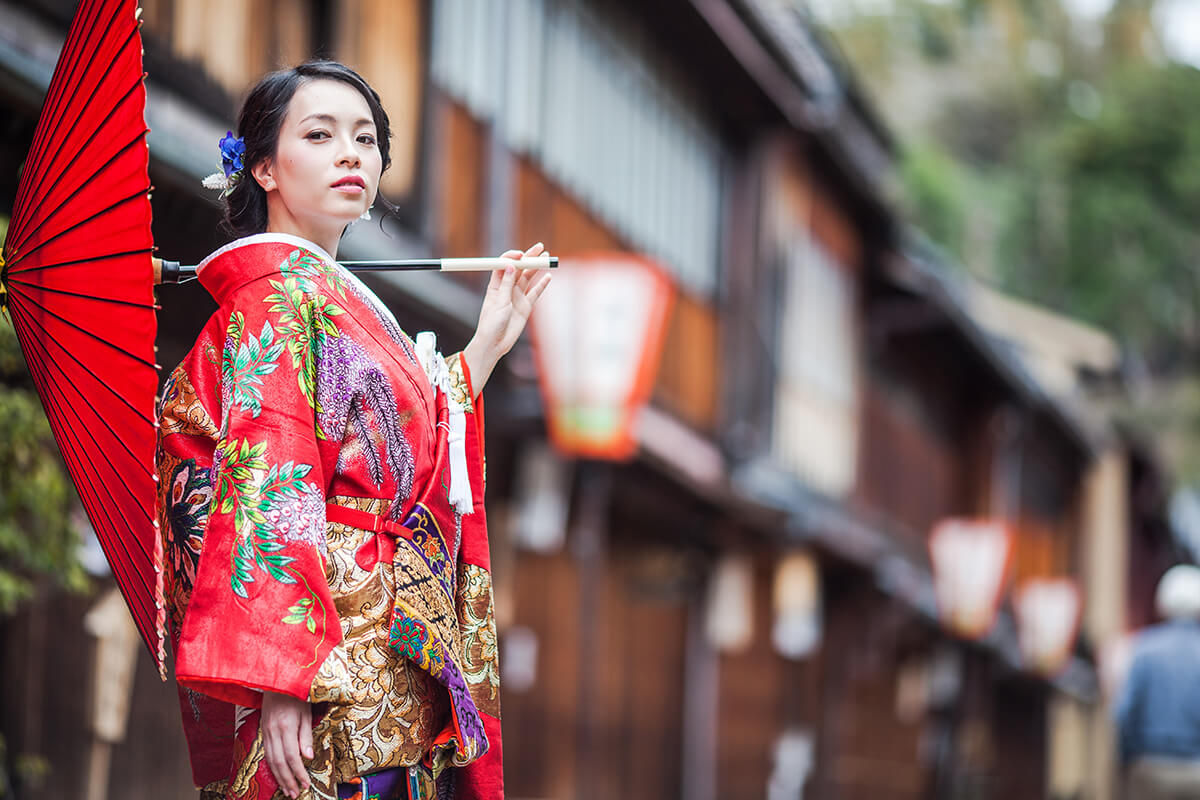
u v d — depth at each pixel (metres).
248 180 2.72
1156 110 32.28
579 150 11.12
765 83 13.04
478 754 2.66
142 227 2.35
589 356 8.82
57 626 6.14
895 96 37.72
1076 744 28.14
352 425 2.60
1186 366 33.56
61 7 5.73
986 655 22.05
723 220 13.95
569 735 11.97
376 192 2.88
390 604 2.57
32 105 5.15
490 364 2.92
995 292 31.78
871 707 20.42
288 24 7.67
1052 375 28.83
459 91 9.38
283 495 2.45
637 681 13.40
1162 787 9.04
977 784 23.12
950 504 21.78
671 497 12.05
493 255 9.67
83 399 2.50
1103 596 30.83
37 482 4.84
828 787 16.84
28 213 2.58
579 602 10.36
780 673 16.36
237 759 2.52
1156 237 31.94
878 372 18.41
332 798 2.50
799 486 15.02
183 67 6.79
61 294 2.49
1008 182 34.44
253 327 2.54
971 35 38.50
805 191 15.46
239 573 2.41
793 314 15.25
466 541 2.82
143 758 6.68
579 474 10.34
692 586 13.93
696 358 13.19
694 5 11.74
